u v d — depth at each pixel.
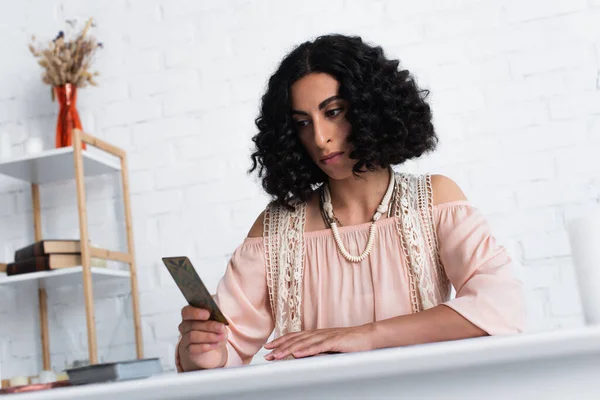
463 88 2.67
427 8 2.73
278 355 1.23
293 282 1.58
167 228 2.88
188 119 2.92
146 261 2.88
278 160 1.59
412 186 1.59
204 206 2.87
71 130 2.80
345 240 1.57
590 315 1.00
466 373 0.77
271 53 2.88
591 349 0.73
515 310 1.28
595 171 2.54
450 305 1.28
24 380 2.61
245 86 2.89
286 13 2.88
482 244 1.45
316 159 1.54
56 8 3.09
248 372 0.77
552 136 2.58
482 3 2.68
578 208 2.54
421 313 1.29
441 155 2.66
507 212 2.59
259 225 1.67
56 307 2.97
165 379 0.79
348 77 1.46
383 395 0.78
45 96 3.07
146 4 3.01
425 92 1.68
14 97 3.09
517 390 0.76
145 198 2.92
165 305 2.85
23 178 2.94
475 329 1.25
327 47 1.50
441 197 1.56
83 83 2.90
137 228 2.91
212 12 2.94
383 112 1.51
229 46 2.92
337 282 1.56
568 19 2.61
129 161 2.95
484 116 2.64
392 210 1.57
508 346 0.73
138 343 2.77
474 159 2.63
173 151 2.92
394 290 1.52
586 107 2.57
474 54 2.67
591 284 0.99
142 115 2.96
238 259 1.65
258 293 1.62
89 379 1.01
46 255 2.67
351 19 2.80
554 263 2.53
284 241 1.62
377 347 1.26
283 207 1.67
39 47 3.09
